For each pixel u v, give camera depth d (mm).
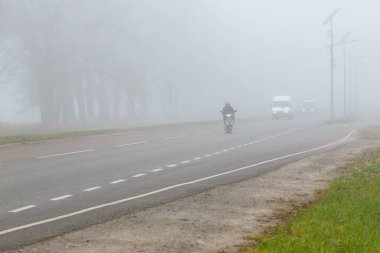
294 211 9594
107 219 8781
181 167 15836
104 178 13445
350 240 7098
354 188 11641
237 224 8508
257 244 7156
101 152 20484
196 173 14523
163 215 9109
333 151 20703
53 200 10398
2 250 6883
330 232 7594
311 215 8781
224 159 18109
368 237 7312
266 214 9297
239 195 11148
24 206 9781
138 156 19000
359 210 9172
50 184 12391
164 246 7145
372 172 14352
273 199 10742
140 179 13328
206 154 19844
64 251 6863
